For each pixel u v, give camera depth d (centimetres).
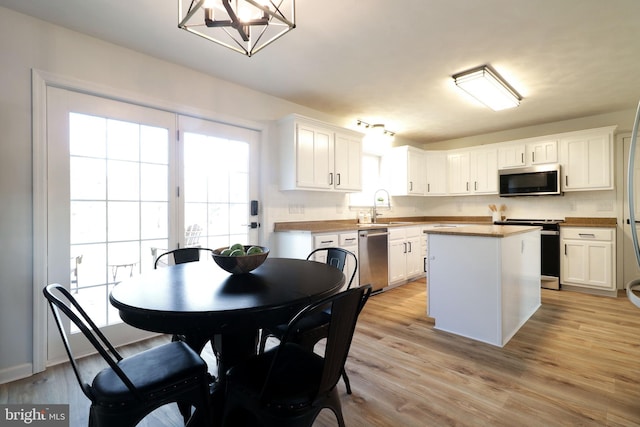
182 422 163
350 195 462
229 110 315
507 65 280
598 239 389
